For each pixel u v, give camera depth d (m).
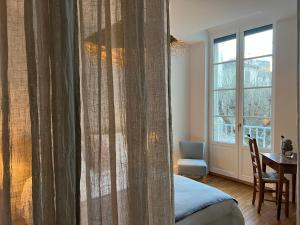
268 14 3.79
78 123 0.82
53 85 0.76
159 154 0.97
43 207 0.75
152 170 0.96
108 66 0.86
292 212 3.30
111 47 0.87
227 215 2.26
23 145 0.74
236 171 4.75
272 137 4.11
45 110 0.75
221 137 5.07
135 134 0.90
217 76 5.10
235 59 4.73
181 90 5.32
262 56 4.29
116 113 0.89
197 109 5.32
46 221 0.75
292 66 3.69
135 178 0.89
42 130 0.75
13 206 0.72
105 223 0.86
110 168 0.87
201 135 5.27
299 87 1.49
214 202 2.18
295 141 3.67
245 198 3.86
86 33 0.84
